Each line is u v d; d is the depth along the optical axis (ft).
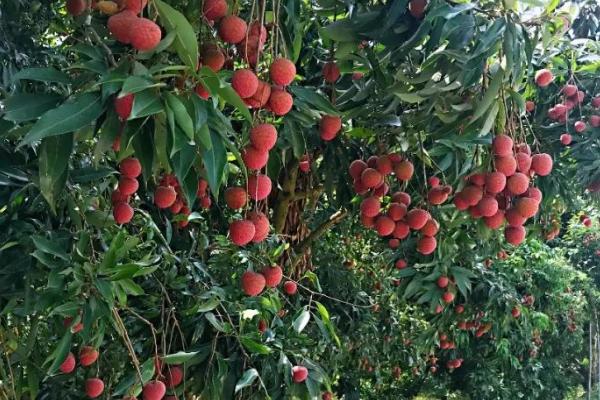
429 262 9.07
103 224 4.76
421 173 7.19
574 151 7.91
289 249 8.68
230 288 6.51
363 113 5.73
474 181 4.91
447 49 4.54
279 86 3.82
